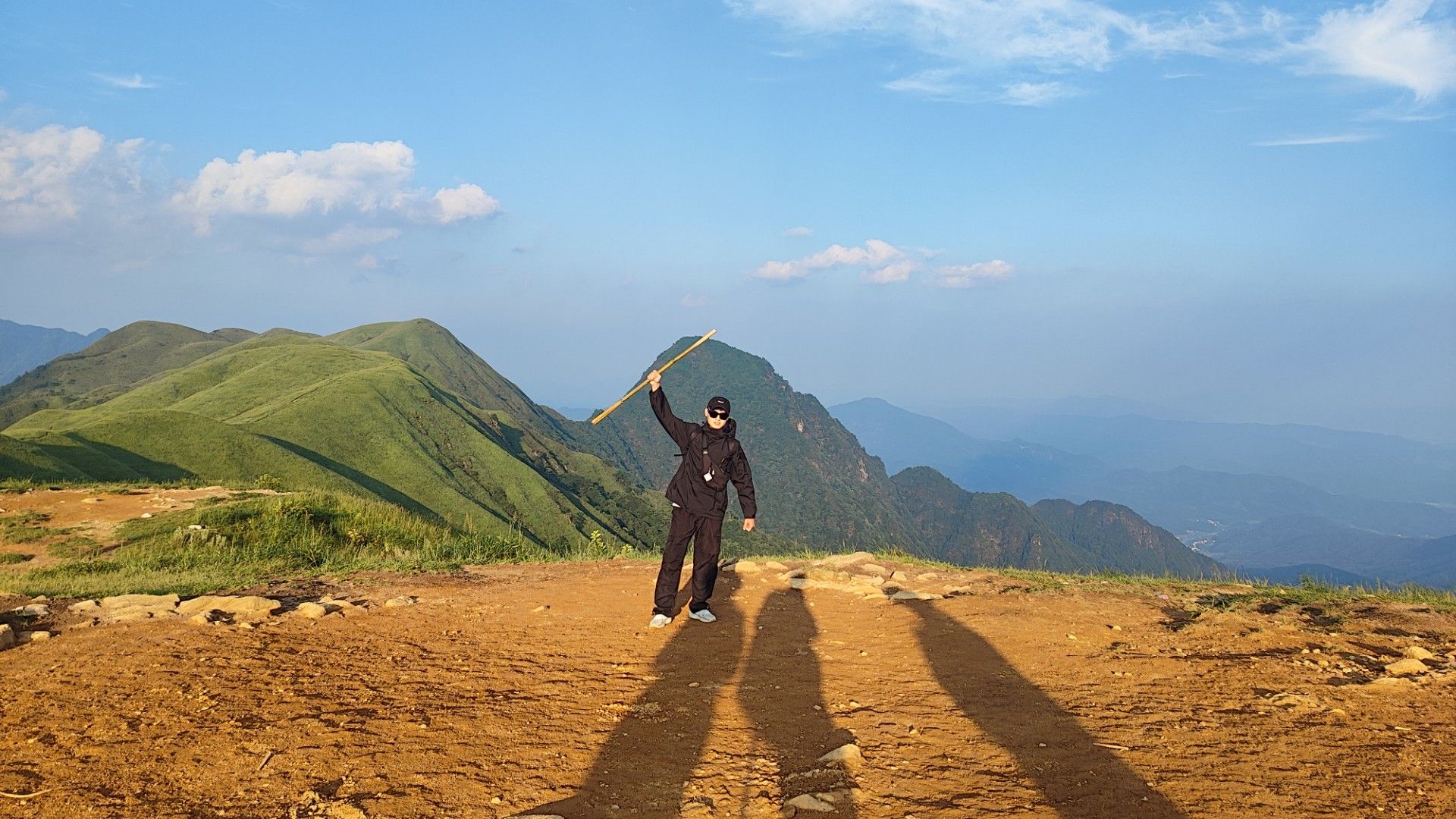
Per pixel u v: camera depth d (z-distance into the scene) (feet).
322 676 15.65
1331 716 13.38
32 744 11.22
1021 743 12.87
